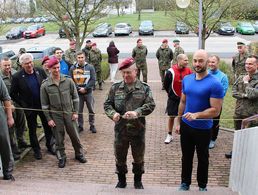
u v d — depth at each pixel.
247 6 17.42
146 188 5.04
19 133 7.48
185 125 4.65
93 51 13.19
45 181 5.67
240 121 6.50
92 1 14.48
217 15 16.36
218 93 4.35
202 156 4.70
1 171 5.32
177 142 7.97
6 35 38.38
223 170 6.55
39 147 7.21
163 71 13.49
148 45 31.34
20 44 34.12
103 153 7.43
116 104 4.58
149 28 38.00
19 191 4.36
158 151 7.48
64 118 6.61
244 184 4.92
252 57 6.16
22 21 44.34
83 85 8.39
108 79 15.91
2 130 5.01
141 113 4.45
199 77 4.47
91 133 8.70
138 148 4.75
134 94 4.51
